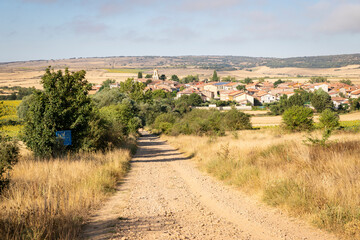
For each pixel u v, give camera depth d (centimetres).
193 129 4084
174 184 1221
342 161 981
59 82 1898
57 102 1831
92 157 1697
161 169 1653
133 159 2181
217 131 3862
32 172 1166
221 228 657
